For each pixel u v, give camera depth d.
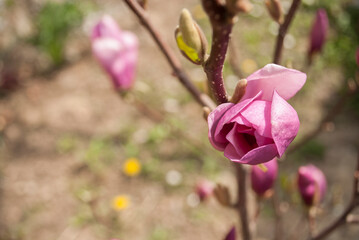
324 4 2.14
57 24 2.03
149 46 2.05
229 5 0.42
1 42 2.09
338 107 0.75
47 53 2.01
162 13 2.25
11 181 1.58
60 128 1.74
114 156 1.63
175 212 1.47
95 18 2.20
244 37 2.03
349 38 2.00
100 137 1.69
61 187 1.55
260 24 2.09
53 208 1.49
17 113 1.81
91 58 2.04
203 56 0.45
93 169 1.59
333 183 1.50
